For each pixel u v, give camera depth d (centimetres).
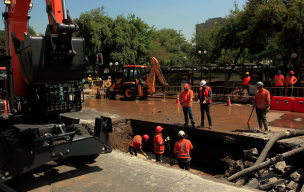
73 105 500
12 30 510
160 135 769
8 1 486
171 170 524
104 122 507
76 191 419
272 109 1161
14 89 512
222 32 2025
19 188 432
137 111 1202
